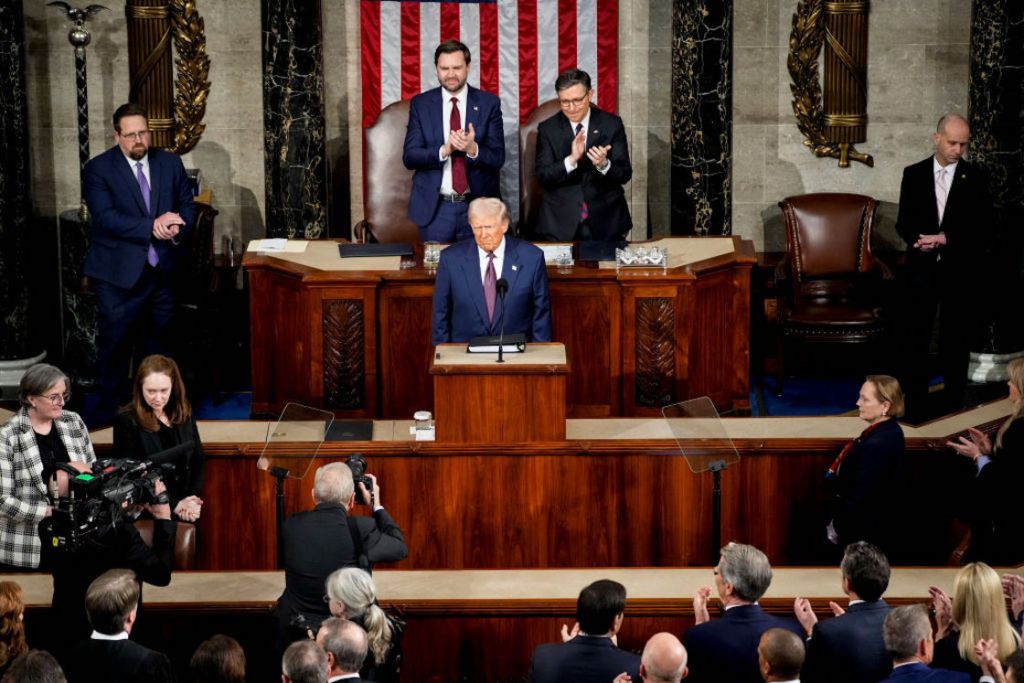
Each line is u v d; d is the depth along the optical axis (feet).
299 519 20.52
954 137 33.14
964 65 39.68
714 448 25.11
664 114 40.96
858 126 39.88
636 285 31.53
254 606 22.11
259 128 40.22
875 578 19.02
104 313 32.27
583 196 33.91
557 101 37.06
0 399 36.83
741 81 40.01
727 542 27.53
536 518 26.94
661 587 22.63
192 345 35.45
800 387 37.35
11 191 37.29
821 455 27.17
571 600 22.15
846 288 37.73
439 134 33.96
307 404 32.60
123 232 31.83
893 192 40.40
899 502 24.61
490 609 22.18
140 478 20.76
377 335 32.04
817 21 39.22
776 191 40.52
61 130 39.60
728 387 33.65
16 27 36.96
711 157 37.88
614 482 26.84
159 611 22.02
